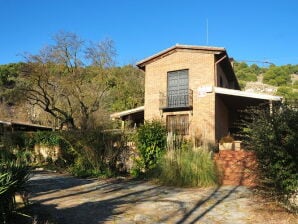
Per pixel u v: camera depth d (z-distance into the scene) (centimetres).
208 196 993
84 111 3061
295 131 745
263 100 2103
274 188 764
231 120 2478
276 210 778
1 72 4622
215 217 760
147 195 1016
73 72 3067
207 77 2131
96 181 1312
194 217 761
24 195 708
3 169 593
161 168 1291
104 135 1537
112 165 1525
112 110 3697
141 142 1469
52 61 2944
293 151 737
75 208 826
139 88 3884
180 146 1392
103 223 702
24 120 4316
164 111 2239
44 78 2888
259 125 800
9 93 3100
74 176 1468
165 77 2277
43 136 2097
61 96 3209
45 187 1139
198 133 2091
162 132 1479
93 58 3238
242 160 981
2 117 4222
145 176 1377
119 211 808
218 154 1409
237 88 3012
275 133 760
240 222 718
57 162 1800
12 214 593
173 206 866
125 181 1322
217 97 2159
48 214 718
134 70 3959
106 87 3441
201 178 1173
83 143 1548
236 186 1157
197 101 2138
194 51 2198
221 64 2309
